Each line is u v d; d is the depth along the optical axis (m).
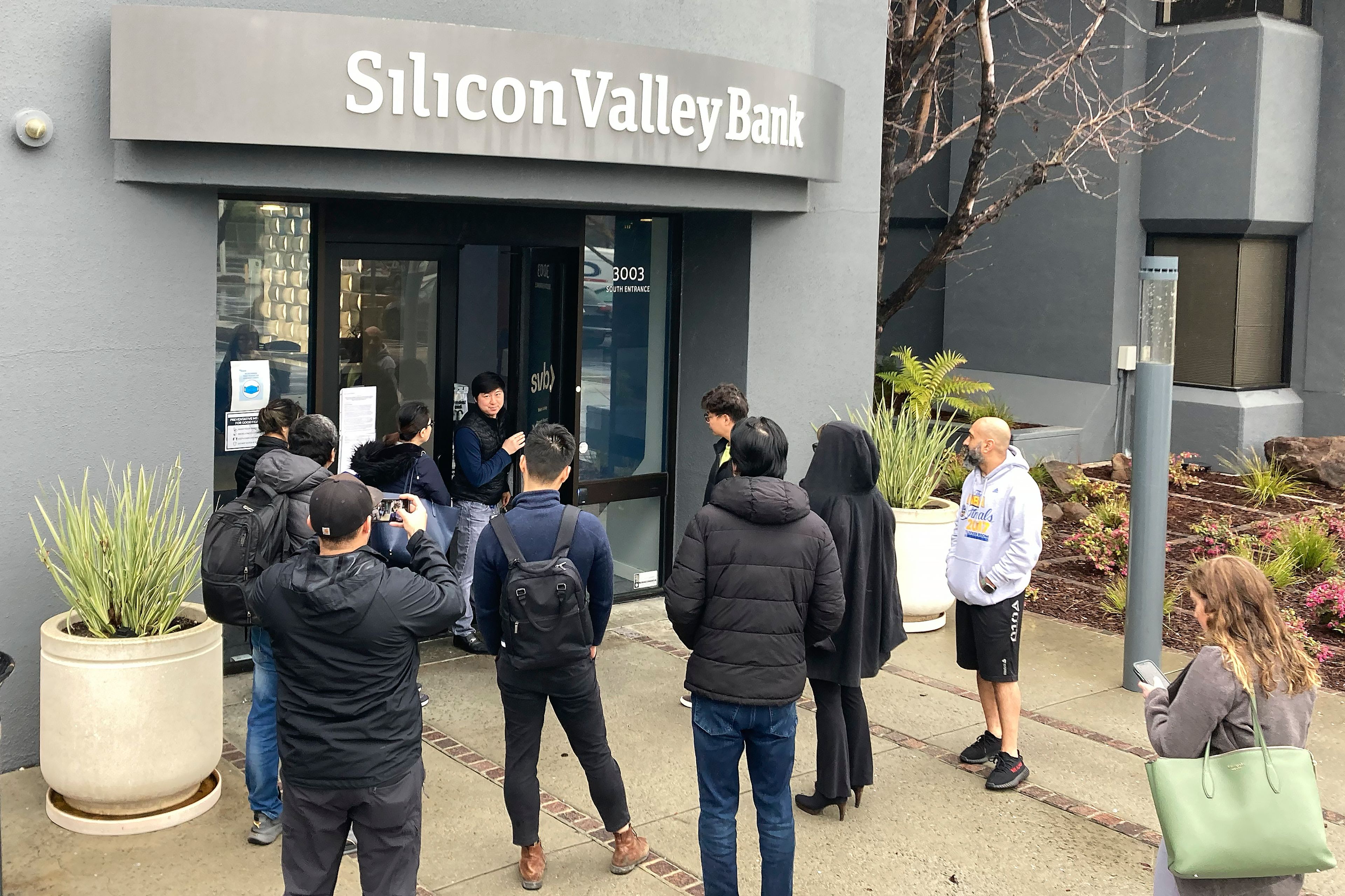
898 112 12.00
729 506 4.51
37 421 5.84
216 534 4.74
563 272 8.54
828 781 5.54
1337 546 10.97
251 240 7.13
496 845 5.28
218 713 5.55
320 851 3.97
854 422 9.19
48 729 5.26
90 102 5.84
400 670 3.95
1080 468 14.22
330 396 7.54
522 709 4.81
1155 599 7.41
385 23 6.25
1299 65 14.12
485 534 4.73
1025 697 7.36
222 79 5.91
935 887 5.02
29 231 5.73
